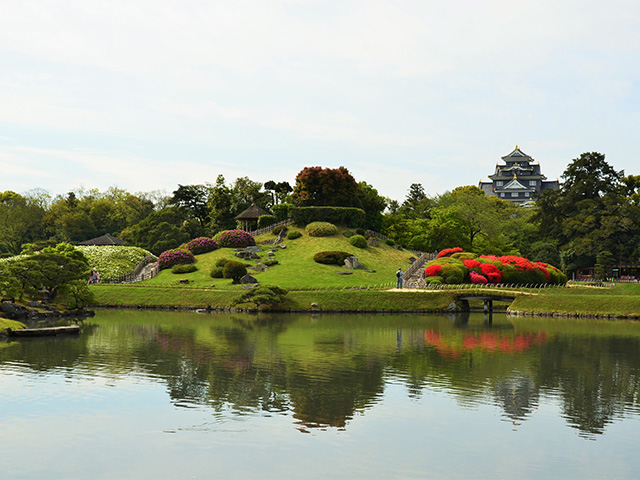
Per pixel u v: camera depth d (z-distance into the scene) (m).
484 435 28.19
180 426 29.06
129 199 194.88
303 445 26.59
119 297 99.06
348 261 114.62
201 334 62.03
